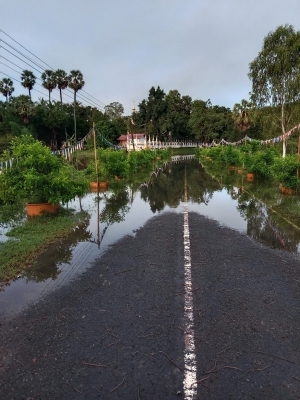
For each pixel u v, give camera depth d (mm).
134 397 2295
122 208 9367
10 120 39156
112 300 3738
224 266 4734
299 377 2469
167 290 3977
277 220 7660
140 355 2742
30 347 2881
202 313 3412
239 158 19812
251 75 22000
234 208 9258
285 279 4266
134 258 5152
